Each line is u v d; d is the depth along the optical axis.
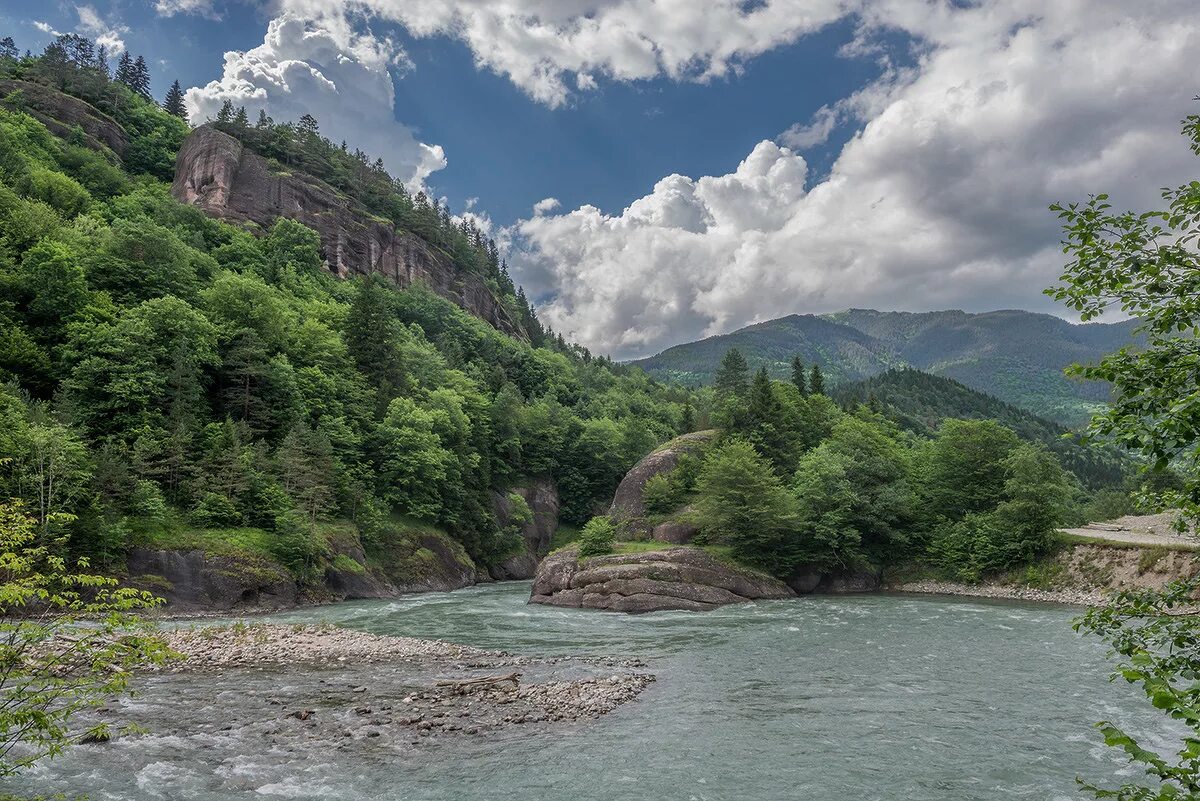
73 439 51.78
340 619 48.12
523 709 22.83
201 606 50.41
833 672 29.12
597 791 16.30
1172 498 6.63
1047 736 20.36
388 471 86.00
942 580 68.12
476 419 116.94
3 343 61.50
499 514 106.38
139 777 16.33
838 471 71.88
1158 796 5.40
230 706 22.50
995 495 72.38
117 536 48.84
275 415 76.94
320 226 172.38
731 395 127.38
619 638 39.19
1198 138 7.09
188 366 67.56
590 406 168.50
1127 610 7.47
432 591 75.31
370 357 105.94
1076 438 7.02
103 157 154.25
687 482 80.62
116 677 8.51
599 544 62.47
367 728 20.33
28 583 7.80
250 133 183.25
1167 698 5.09
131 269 83.25
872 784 16.86
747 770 17.70
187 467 59.59
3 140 117.81
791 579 66.19
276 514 61.28
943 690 25.84
